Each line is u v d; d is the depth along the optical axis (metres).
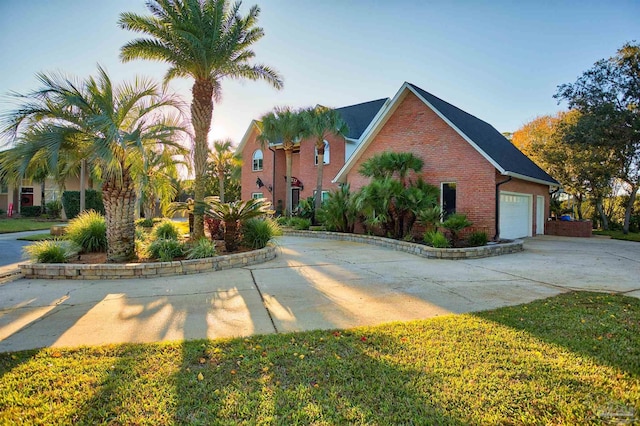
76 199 24.67
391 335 3.85
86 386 2.78
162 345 3.56
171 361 3.21
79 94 7.33
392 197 12.47
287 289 6.08
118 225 7.70
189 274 7.32
